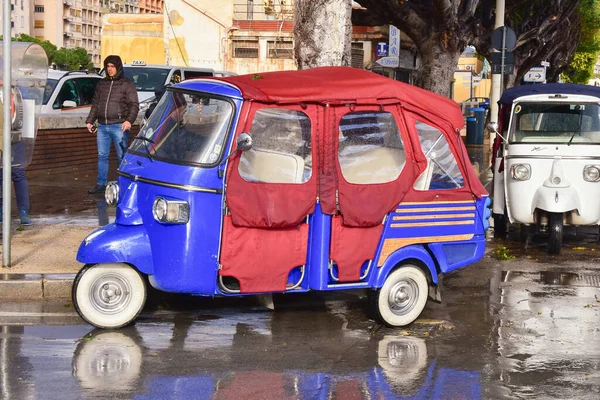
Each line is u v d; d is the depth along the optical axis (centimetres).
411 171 782
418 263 796
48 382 601
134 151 770
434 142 805
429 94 808
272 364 662
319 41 1298
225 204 724
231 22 4597
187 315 802
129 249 722
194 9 4619
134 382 607
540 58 4478
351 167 762
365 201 759
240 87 743
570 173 1222
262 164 738
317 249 752
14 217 1241
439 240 802
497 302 906
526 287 984
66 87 1967
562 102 1253
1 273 869
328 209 748
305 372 645
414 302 793
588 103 1251
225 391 595
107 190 767
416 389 614
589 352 721
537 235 1373
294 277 761
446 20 2520
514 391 616
